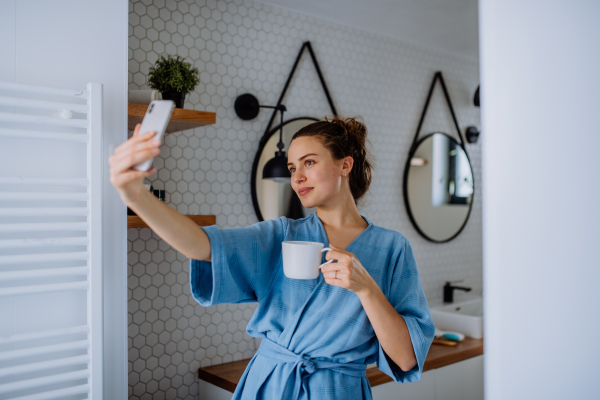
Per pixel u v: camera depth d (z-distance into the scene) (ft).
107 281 3.91
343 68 7.72
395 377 3.35
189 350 6.18
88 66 3.91
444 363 6.52
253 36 6.75
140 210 2.35
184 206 6.13
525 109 1.47
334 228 3.59
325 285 3.27
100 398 3.74
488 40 1.54
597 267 1.36
